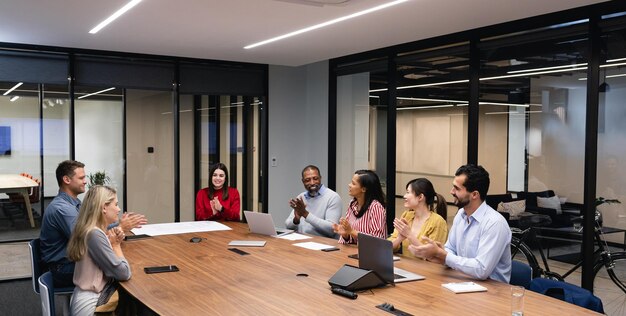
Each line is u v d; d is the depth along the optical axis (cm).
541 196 479
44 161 642
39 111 632
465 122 643
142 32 506
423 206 376
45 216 388
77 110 679
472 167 312
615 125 420
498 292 271
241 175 780
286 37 525
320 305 251
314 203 479
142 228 472
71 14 435
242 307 249
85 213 304
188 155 784
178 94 677
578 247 448
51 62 599
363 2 389
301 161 775
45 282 279
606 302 430
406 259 349
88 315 290
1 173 621
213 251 378
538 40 456
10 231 632
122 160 722
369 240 294
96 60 624
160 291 277
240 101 776
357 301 257
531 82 479
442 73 562
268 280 298
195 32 504
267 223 434
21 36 531
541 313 235
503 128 505
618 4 398
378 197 417
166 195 773
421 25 469
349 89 703
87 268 298
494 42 492
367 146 673
